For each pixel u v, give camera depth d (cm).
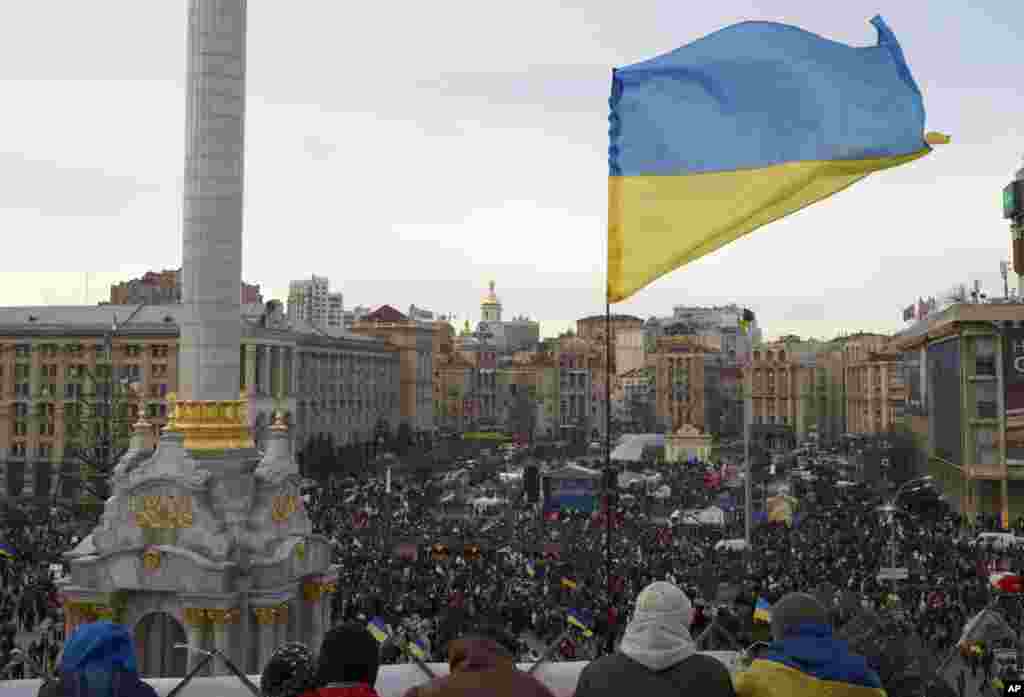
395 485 12838
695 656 934
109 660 1001
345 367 18988
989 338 10475
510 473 14075
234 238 4497
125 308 14762
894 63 1639
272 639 4119
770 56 1678
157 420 13675
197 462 4234
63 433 13675
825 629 1013
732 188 1689
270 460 4419
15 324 13912
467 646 1005
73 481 12200
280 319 15762
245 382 14362
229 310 4478
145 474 4203
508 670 971
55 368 13850
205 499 4181
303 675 1062
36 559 7200
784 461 17288
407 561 6944
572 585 5753
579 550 7306
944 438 11775
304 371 17062
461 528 8762
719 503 10838
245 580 4097
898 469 14688
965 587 5725
